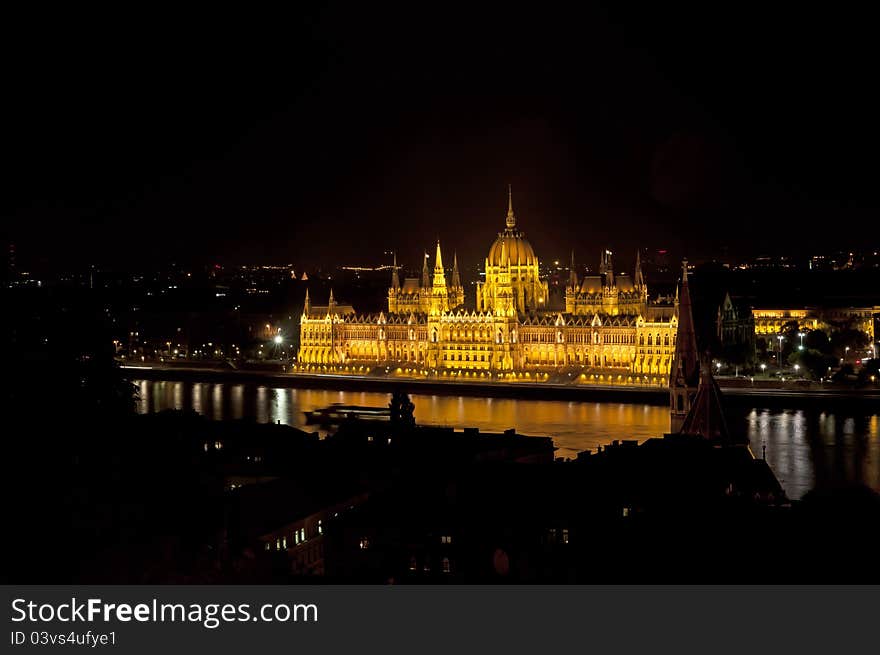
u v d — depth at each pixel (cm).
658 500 16900
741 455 19900
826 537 13375
